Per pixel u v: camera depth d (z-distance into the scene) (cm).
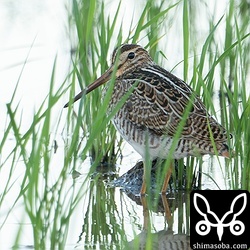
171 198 1355
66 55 1844
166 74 1394
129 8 1945
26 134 1082
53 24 1953
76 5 1500
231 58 1698
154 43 1499
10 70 1792
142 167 1424
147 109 1347
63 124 1598
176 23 1867
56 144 1532
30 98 1675
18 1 2056
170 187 1391
